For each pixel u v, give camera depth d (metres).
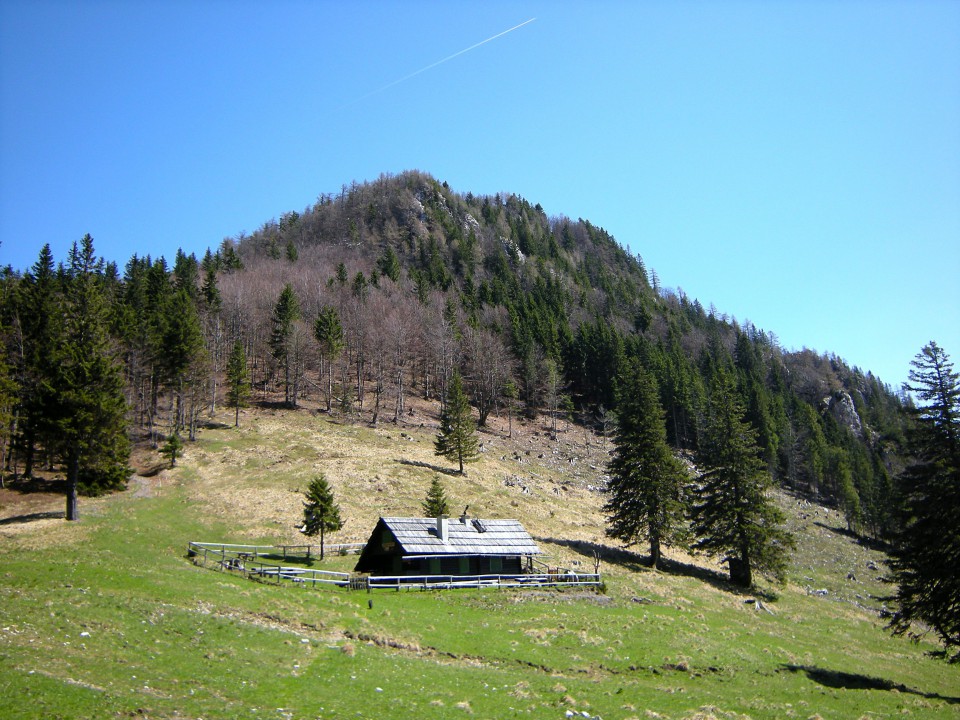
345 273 178.12
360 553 56.19
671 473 61.34
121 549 44.41
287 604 34.75
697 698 28.53
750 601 54.66
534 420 131.12
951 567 36.00
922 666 44.50
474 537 51.00
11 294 81.06
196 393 92.44
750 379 154.88
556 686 27.73
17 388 60.22
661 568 62.09
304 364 123.69
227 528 58.53
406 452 91.88
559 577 50.41
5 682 18.25
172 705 19.44
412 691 24.81
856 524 104.25
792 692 31.36
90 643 23.44
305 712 20.98
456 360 132.12
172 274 153.88
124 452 63.81
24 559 36.56
